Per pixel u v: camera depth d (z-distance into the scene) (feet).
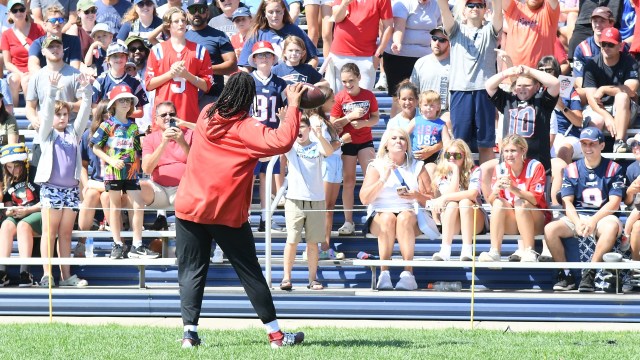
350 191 59.47
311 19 72.54
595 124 63.52
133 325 46.60
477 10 60.49
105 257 55.57
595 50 66.69
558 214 53.52
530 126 56.08
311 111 52.65
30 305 51.13
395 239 56.54
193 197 36.40
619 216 55.42
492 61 60.34
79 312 50.96
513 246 55.26
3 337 40.50
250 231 37.50
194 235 37.04
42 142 54.85
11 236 54.29
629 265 48.96
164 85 59.67
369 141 60.39
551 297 49.96
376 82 76.48
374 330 44.37
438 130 58.70
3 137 60.75
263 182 58.80
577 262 50.72
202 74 60.90
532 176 53.01
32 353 36.35
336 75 67.26
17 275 55.42
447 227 52.39
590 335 43.29
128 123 54.80
